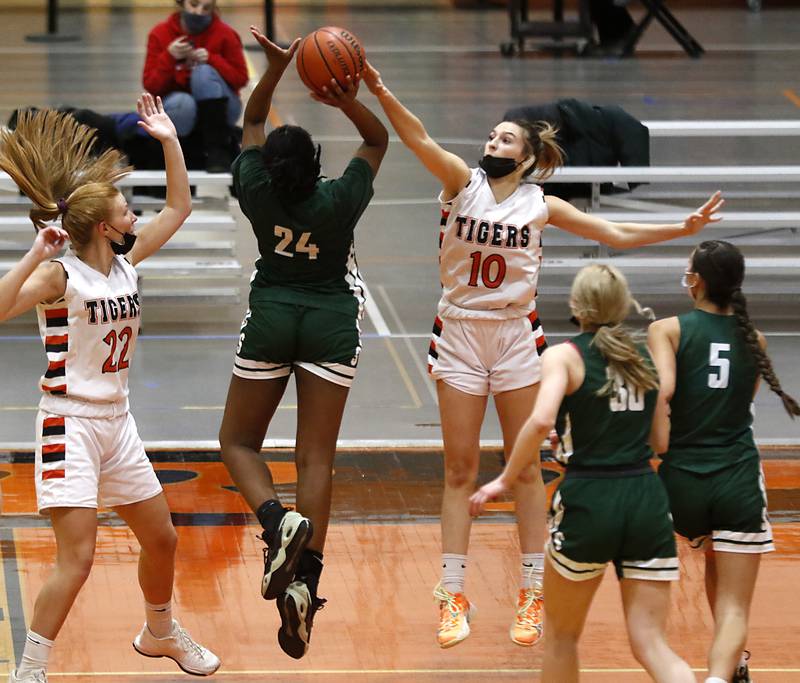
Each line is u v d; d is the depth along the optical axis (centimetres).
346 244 1588
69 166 1554
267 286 1592
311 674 1658
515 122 1678
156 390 2709
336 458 2392
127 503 1530
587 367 1406
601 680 1642
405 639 1753
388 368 2873
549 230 3186
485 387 1706
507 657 1711
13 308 1404
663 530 1409
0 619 1773
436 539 2066
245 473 1580
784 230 3519
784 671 1670
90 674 1647
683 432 1523
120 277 1510
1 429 2500
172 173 1616
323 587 1895
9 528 2073
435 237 3838
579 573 1411
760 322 3191
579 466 1416
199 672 1627
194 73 3139
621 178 3039
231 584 1909
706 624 1805
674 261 3078
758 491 1507
